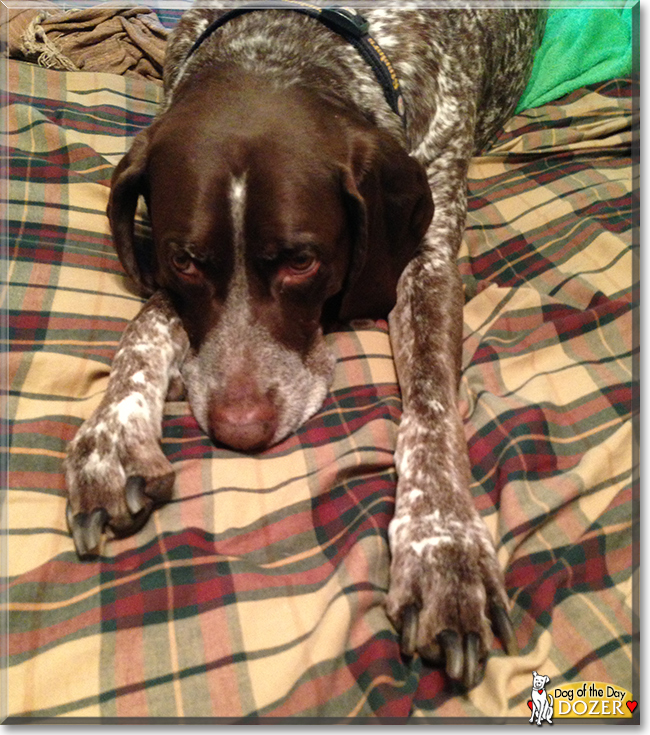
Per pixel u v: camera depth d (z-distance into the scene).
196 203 0.46
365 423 0.50
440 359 0.53
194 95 0.52
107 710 0.37
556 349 0.58
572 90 0.88
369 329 0.58
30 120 0.65
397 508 0.44
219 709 0.37
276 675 0.38
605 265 0.65
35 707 0.37
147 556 0.43
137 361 0.49
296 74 0.56
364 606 0.40
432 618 0.38
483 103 0.77
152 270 0.57
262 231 0.46
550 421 0.52
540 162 0.78
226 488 0.46
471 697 0.38
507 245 0.69
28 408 0.48
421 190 0.55
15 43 0.80
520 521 0.45
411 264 0.59
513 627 0.41
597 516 0.47
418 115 0.64
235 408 0.47
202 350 0.50
